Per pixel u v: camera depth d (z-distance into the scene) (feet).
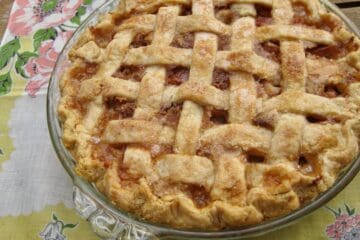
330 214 1.71
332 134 1.61
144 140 1.64
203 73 1.70
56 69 1.87
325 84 1.70
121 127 1.66
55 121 1.77
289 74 1.68
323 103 1.64
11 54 2.17
